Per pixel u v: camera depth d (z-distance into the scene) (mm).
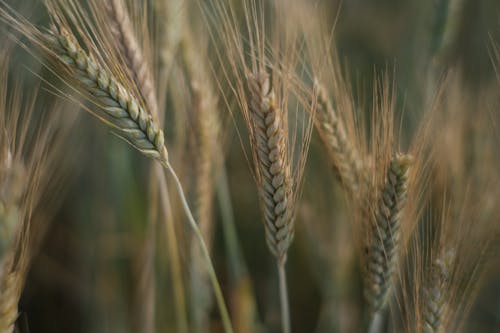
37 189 464
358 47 684
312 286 641
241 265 616
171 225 516
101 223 612
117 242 606
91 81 431
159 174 507
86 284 613
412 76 612
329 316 598
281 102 464
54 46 427
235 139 651
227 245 616
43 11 514
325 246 587
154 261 575
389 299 502
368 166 480
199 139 514
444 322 462
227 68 547
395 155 452
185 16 527
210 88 529
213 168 538
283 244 463
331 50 524
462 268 465
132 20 491
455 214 480
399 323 559
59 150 542
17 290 442
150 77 487
